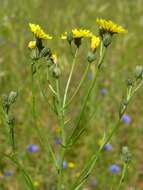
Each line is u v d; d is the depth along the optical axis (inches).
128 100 16.6
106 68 46.4
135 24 59.1
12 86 41.1
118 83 43.9
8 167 32.4
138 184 33.2
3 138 33.2
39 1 60.4
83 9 61.9
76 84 41.9
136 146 36.8
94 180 32.4
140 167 34.5
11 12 56.4
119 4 63.0
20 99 38.9
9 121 16.1
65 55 43.7
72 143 16.7
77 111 38.4
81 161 34.1
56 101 16.7
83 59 44.7
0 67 43.9
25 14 55.5
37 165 32.9
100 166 33.7
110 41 16.5
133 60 50.7
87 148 34.8
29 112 37.3
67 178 32.0
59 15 56.4
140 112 40.9
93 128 37.0
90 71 43.5
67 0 63.2
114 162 34.6
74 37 17.0
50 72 16.8
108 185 32.4
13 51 47.1
